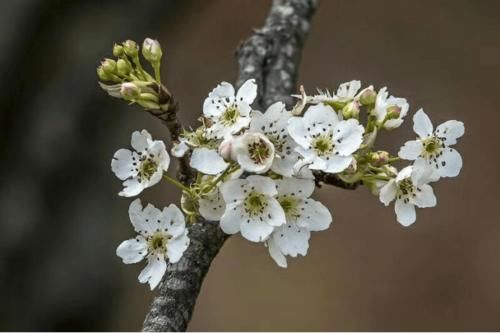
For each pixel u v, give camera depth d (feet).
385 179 2.06
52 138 3.54
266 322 4.83
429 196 2.05
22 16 3.46
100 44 3.61
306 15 2.64
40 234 3.49
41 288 3.47
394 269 5.06
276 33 2.57
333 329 4.79
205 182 2.04
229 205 1.99
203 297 4.93
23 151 3.52
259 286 4.97
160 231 1.99
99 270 3.58
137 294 4.06
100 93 3.61
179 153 2.01
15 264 3.44
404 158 2.06
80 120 3.60
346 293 4.94
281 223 1.98
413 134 5.06
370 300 4.94
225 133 2.00
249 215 1.99
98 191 3.65
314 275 5.01
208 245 2.08
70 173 3.59
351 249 5.14
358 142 1.99
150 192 4.50
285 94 2.48
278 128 2.00
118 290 3.68
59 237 3.53
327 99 2.06
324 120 2.00
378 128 2.05
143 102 2.03
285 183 2.01
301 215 2.01
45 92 3.57
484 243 5.14
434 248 5.13
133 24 3.68
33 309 3.44
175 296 2.04
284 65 2.53
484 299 4.93
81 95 3.59
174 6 3.77
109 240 3.63
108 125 3.69
